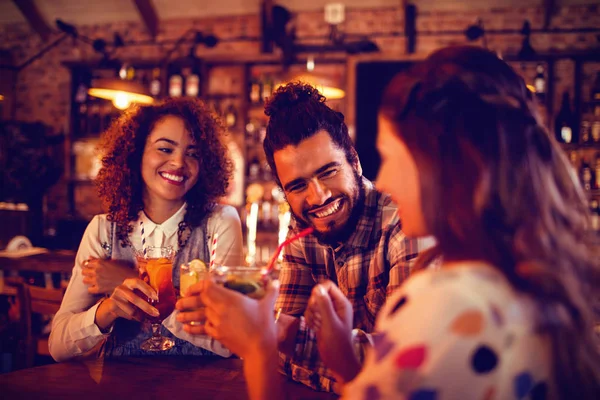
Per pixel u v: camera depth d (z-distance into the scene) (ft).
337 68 19.42
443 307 2.03
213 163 6.38
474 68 2.51
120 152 6.09
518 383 2.17
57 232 17.44
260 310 2.99
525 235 2.28
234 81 20.57
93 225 6.17
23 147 17.79
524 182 2.33
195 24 20.99
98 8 21.08
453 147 2.38
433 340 2.00
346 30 19.92
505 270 2.24
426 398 1.98
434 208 2.43
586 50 17.56
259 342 2.91
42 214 18.30
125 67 18.92
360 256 5.00
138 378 4.15
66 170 20.71
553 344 2.24
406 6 19.10
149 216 6.33
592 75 18.45
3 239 16.57
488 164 2.32
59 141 19.71
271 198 19.47
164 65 19.66
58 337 5.24
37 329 10.50
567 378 2.25
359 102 18.65
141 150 6.15
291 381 4.26
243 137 19.03
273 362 2.93
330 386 3.93
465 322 2.00
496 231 2.30
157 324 4.89
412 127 2.47
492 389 2.09
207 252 6.25
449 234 2.43
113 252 6.08
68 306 5.63
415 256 4.46
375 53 18.44
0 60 22.04
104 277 5.39
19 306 8.10
